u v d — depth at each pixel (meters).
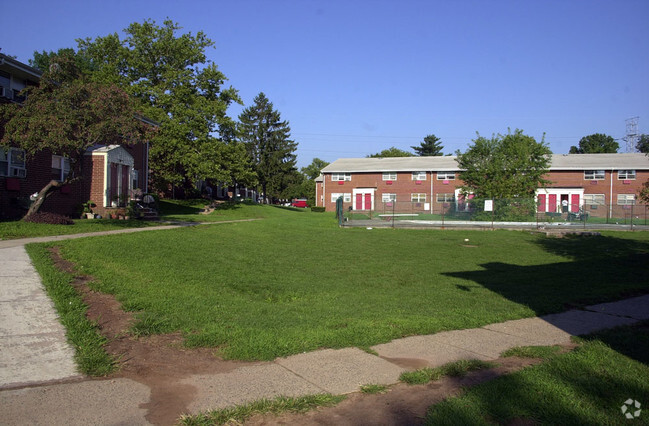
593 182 43.25
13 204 16.67
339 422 3.80
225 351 5.35
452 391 4.46
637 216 37.72
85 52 34.06
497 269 13.75
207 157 33.25
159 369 4.81
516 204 30.72
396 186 48.72
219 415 3.79
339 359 5.32
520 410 3.99
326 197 50.81
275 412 3.93
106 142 15.51
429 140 95.69
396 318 7.20
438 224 28.55
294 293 9.23
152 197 24.28
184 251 12.61
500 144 33.38
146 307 7.01
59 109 13.73
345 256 15.30
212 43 35.75
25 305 6.45
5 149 14.65
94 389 4.24
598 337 6.40
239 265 11.88
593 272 13.25
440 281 11.44
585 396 4.34
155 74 34.41
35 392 4.11
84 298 7.18
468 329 6.90
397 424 3.78
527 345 6.07
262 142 67.12
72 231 14.14
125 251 11.17
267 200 73.19
